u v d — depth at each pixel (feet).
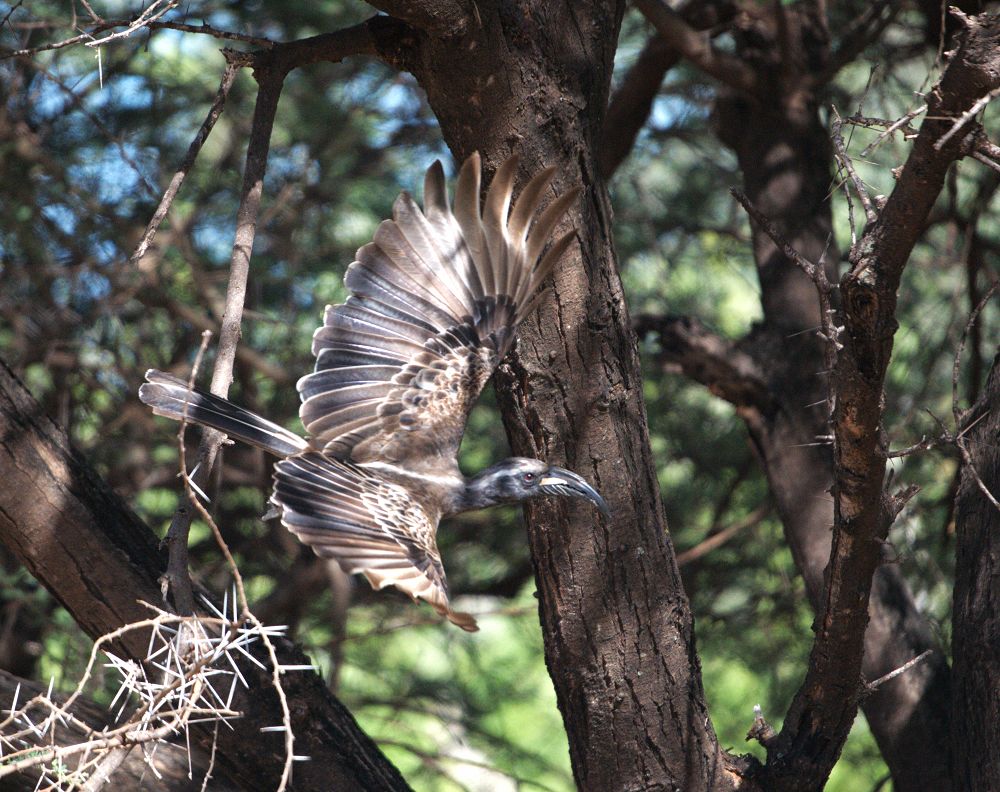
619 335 26.50
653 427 48.32
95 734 17.26
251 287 45.65
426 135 49.26
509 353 26.20
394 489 19.30
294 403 47.55
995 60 19.71
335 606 43.98
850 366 21.99
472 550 51.65
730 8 40.34
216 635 26.43
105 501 26.71
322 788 27.32
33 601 41.60
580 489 23.09
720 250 50.44
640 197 49.49
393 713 49.70
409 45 26.25
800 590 45.96
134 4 42.14
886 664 32.81
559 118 25.93
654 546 26.66
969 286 39.88
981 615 27.78
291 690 27.37
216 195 46.65
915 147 20.54
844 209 43.32
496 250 22.57
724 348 36.83
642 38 48.75
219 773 27.76
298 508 17.79
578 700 26.94
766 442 36.70
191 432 47.24
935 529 41.86
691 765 26.81
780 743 26.94
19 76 41.01
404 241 22.22
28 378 46.14
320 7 43.52
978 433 29.19
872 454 22.77
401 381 21.86
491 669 51.96
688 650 27.04
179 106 44.52
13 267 43.45
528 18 25.70
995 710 26.91
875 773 46.09
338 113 45.44
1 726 17.06
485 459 48.93
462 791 45.27
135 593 26.22
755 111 39.65
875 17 38.78
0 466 25.48
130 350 46.44
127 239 43.14
